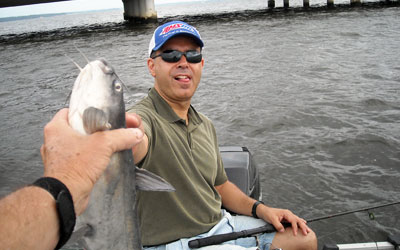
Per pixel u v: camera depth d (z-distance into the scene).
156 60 2.65
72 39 34.66
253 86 11.99
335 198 5.12
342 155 6.39
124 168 1.57
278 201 5.12
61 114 1.40
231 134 7.76
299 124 8.03
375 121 7.92
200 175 2.66
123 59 20.70
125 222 1.58
